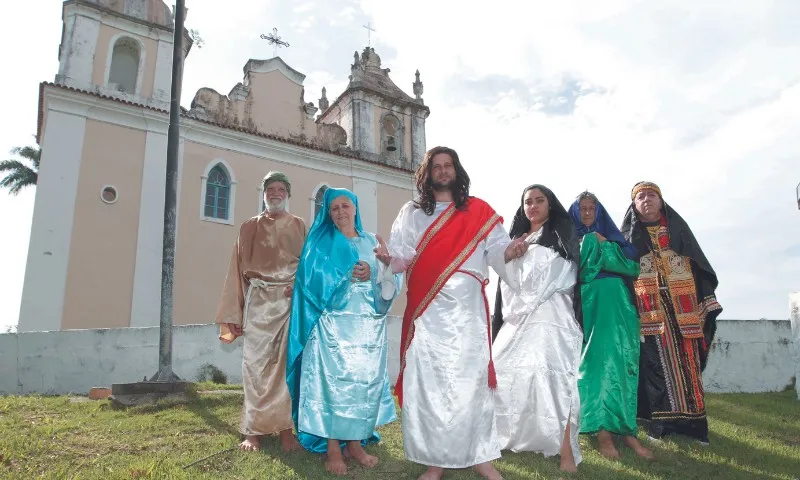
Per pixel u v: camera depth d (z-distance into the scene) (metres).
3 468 3.40
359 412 3.63
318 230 4.05
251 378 4.13
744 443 4.91
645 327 5.00
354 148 21.03
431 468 3.42
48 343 8.18
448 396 3.38
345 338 3.73
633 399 4.33
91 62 16.30
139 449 3.97
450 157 3.99
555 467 3.81
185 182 16.67
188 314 15.62
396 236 3.91
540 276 4.18
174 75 7.89
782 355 9.98
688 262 5.08
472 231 3.77
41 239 14.16
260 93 19.38
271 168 18.59
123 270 14.98
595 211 4.72
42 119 17.92
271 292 4.30
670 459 4.27
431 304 3.58
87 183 15.11
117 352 8.42
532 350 4.07
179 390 6.23
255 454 3.88
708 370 9.58
